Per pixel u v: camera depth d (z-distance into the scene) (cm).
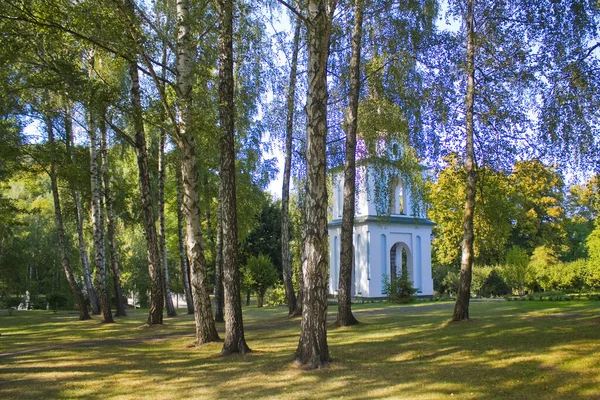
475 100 1559
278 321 1980
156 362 1069
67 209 3028
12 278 3328
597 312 1465
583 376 742
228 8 1200
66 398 782
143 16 1168
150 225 1867
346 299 1611
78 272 4028
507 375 788
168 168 2767
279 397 736
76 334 1697
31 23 1079
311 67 960
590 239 3084
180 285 4684
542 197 3944
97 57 1717
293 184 2408
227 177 1153
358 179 2159
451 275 3734
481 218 1994
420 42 1594
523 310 1706
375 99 1752
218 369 952
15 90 1248
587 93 1225
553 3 1271
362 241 3478
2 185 2866
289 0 1794
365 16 1625
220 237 2175
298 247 4159
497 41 1456
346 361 958
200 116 1204
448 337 1178
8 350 1333
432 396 703
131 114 1212
